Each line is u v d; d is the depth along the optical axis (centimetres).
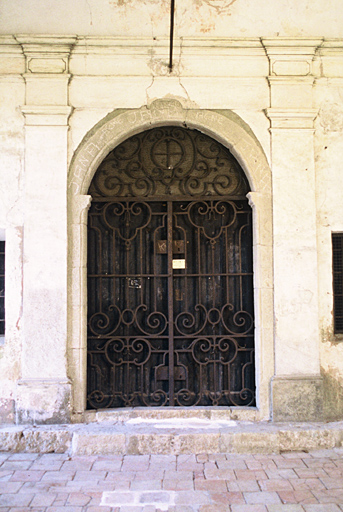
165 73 521
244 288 545
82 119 518
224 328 538
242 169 539
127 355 537
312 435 470
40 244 508
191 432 466
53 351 501
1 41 514
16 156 517
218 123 522
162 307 547
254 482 396
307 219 516
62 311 504
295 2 528
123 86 520
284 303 510
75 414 500
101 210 546
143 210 548
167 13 523
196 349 541
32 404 493
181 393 534
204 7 526
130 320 543
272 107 519
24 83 520
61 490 382
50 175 513
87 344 535
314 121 527
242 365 538
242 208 545
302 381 502
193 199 541
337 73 529
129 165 546
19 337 507
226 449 459
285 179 518
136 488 386
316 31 527
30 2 520
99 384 529
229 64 523
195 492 379
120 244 548
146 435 460
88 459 445
